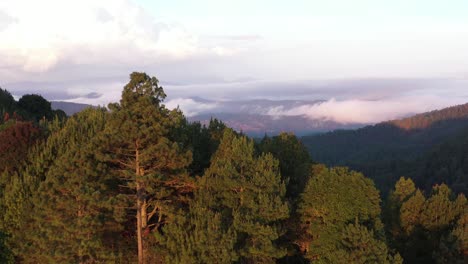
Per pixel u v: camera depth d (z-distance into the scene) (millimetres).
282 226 29219
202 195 27406
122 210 25109
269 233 25703
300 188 33969
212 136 37062
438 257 40750
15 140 32031
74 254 24891
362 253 27625
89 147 25781
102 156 25406
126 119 25891
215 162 29062
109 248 26125
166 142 25562
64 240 24438
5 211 28688
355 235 27969
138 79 26609
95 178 25969
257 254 26047
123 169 27125
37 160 30062
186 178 28219
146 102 26094
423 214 46031
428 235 45375
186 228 25969
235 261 26047
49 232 24547
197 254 25031
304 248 32188
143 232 27219
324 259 29234
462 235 39656
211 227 24969
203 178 27922
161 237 26016
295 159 37000
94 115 36875
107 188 26703
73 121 35781
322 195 29797
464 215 43188
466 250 39531
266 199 26531
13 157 31531
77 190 24234
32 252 26453
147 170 26734
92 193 24156
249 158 28750
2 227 28312
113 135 25516
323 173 30672
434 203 45812
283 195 28344
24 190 28438
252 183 27000
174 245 25469
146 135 25438
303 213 30656
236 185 26875
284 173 35469
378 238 30141
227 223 26500
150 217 28750
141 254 26359
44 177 30000
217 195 27578
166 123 26766
